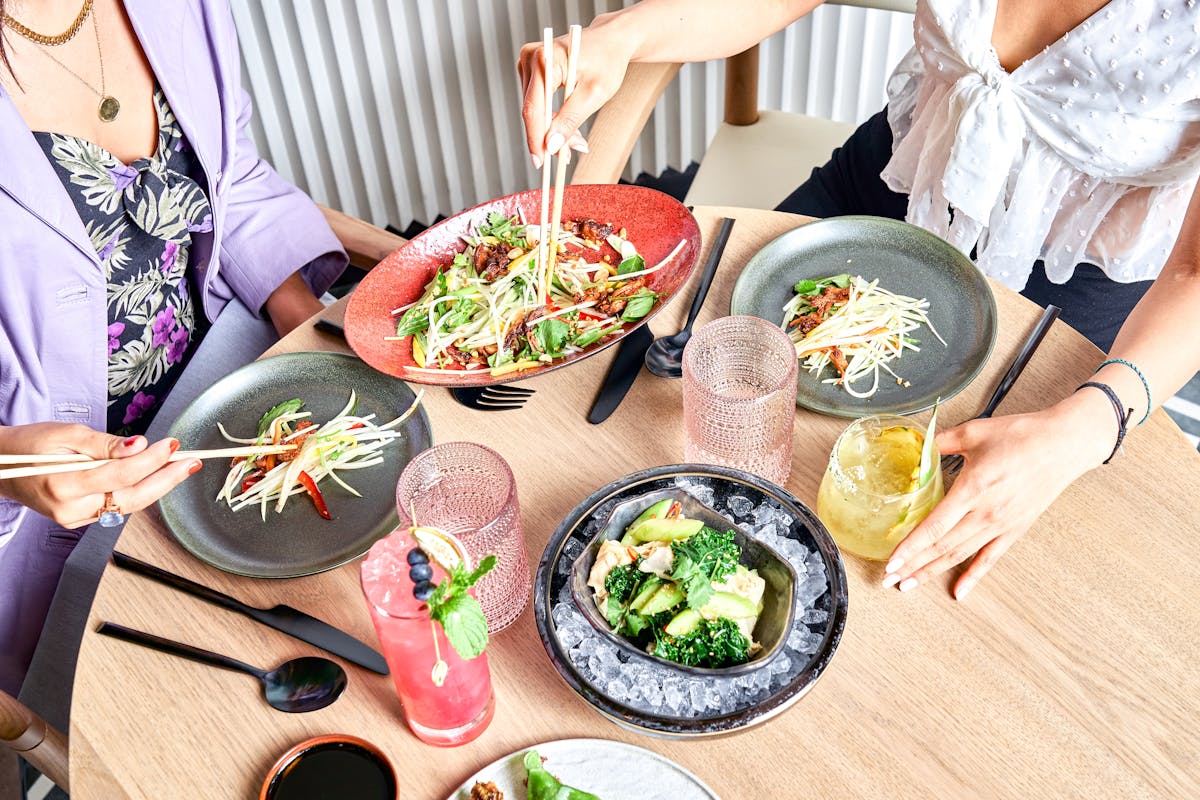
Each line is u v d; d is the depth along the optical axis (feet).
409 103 8.51
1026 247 4.89
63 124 4.42
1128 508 3.28
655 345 3.95
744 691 2.76
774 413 3.16
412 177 9.29
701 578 2.78
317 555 3.41
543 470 3.60
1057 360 3.75
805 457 3.58
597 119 4.98
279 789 2.78
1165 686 2.86
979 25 4.43
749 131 6.48
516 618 3.19
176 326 5.24
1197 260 3.61
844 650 3.01
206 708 3.01
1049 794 2.67
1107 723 2.80
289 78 8.48
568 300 4.17
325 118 8.73
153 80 4.67
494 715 2.96
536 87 4.10
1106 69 4.21
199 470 3.75
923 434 3.18
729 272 4.26
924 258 4.16
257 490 3.63
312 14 8.01
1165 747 2.74
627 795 2.73
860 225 4.26
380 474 3.69
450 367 3.97
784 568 2.83
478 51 8.13
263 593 3.32
